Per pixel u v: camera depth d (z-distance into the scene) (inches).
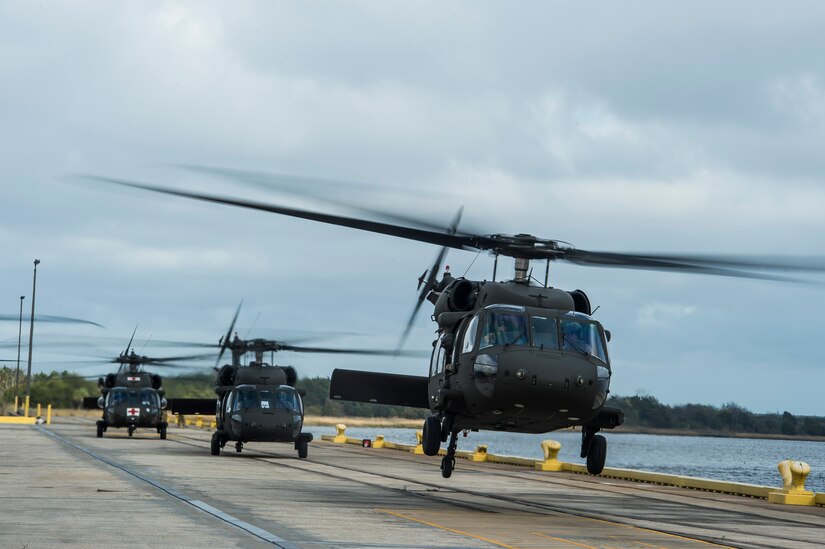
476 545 696.4
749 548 749.9
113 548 627.5
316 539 697.6
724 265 841.5
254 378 1879.9
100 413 5280.5
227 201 797.2
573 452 4987.7
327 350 1899.6
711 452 5664.4
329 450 2225.6
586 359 925.8
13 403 4323.3
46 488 1045.2
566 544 722.8
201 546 642.2
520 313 936.9
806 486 2347.4
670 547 733.3
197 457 1782.7
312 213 856.3
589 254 952.3
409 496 1110.4
